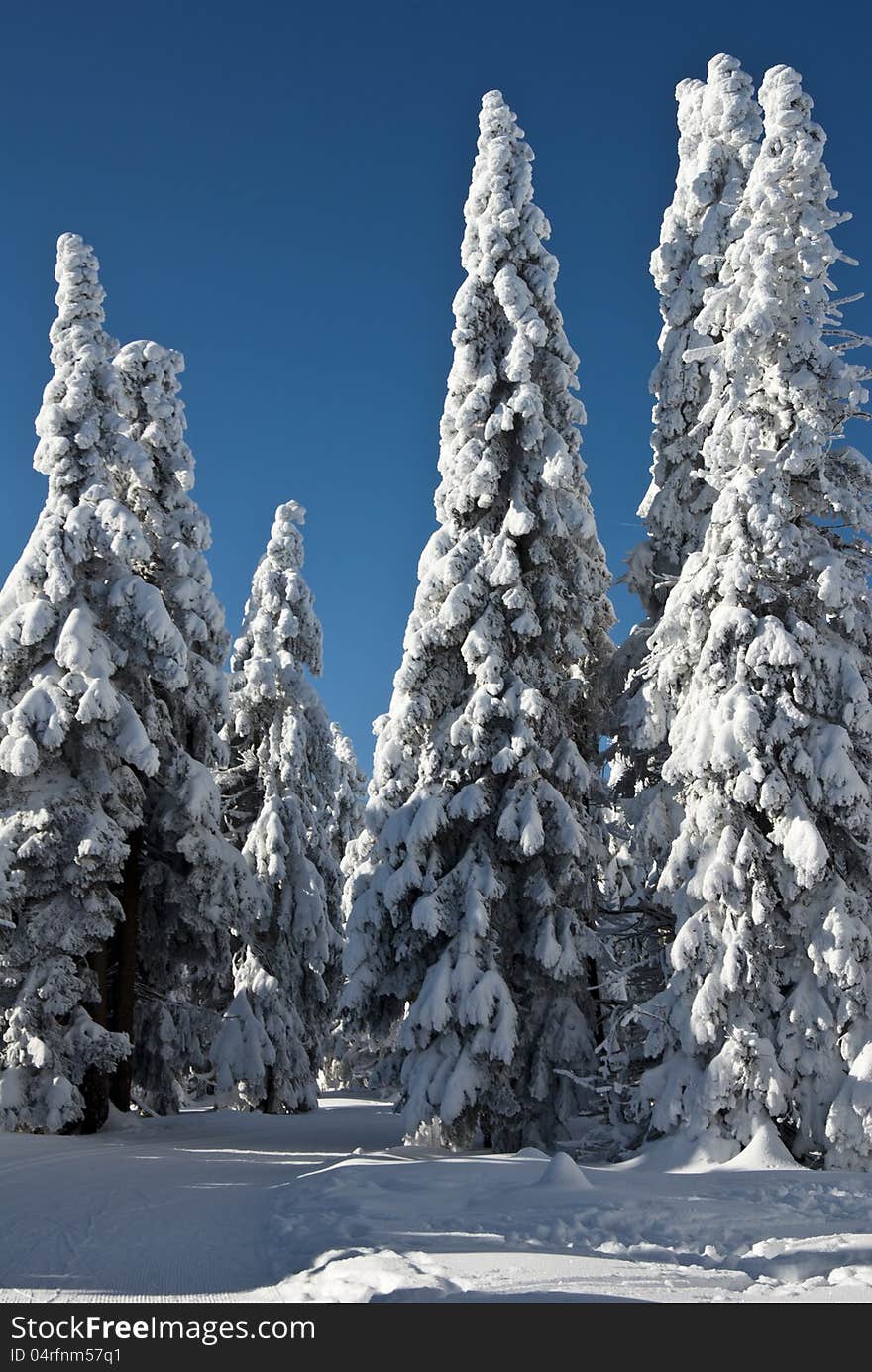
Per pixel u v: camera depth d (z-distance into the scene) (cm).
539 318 2405
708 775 1812
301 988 3697
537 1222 1068
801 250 1906
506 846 2211
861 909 1750
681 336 2503
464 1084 2014
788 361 1912
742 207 2008
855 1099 1611
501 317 2477
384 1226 1047
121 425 2761
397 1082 2194
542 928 2148
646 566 2458
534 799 2167
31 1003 2373
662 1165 1652
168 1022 2878
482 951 2109
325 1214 1137
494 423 2358
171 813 2731
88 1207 1290
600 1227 1061
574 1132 2181
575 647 2322
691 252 2581
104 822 2477
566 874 2173
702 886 1769
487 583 2328
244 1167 1795
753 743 1761
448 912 2152
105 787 2527
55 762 2575
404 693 2341
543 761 2234
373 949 2248
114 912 2517
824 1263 889
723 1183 1393
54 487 2695
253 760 3938
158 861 2850
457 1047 2073
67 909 2456
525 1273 823
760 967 1730
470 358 2427
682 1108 1708
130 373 3020
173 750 2812
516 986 2200
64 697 2514
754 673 1817
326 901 4025
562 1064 2097
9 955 2412
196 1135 2545
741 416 1927
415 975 2241
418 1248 932
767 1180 1419
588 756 2441
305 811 3925
